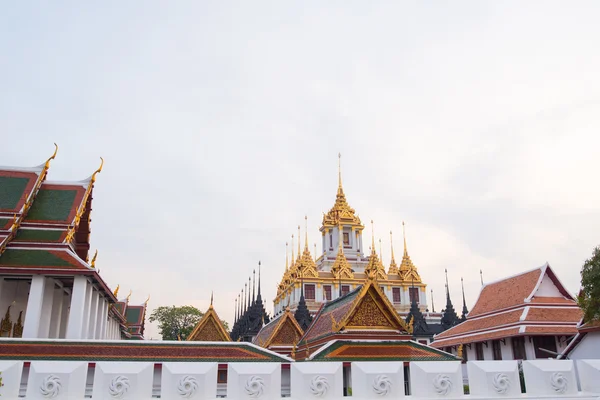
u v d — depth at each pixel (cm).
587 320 2961
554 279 4562
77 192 3316
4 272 2666
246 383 1362
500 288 5088
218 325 3378
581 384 1537
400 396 1420
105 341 2312
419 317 6531
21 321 3403
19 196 3119
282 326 3653
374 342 2661
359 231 11525
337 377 1416
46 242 2880
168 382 1334
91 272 2770
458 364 1483
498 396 1440
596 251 2919
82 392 1320
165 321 11094
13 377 1298
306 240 10600
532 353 4081
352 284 9975
